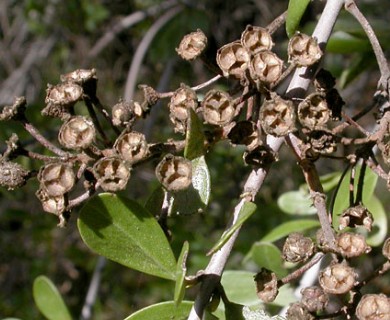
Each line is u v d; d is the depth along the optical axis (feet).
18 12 2.02
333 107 0.58
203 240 1.38
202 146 0.54
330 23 0.64
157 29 1.42
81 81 0.56
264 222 1.36
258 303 0.72
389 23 0.97
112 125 0.57
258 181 0.57
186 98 0.56
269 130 0.54
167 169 0.53
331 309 0.78
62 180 0.53
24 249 1.80
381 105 0.61
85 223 0.55
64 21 1.80
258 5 2.01
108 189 0.53
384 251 0.53
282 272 0.83
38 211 1.74
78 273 1.72
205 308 0.56
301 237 0.54
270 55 0.55
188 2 1.44
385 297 0.51
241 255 1.39
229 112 0.55
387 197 1.45
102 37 1.93
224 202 1.44
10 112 0.56
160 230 0.56
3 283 1.82
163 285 1.57
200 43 0.59
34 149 1.05
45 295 0.84
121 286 1.76
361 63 0.94
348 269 0.52
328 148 0.56
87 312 1.20
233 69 0.56
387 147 0.56
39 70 1.92
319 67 0.62
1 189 1.11
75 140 0.53
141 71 1.98
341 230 0.58
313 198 0.56
